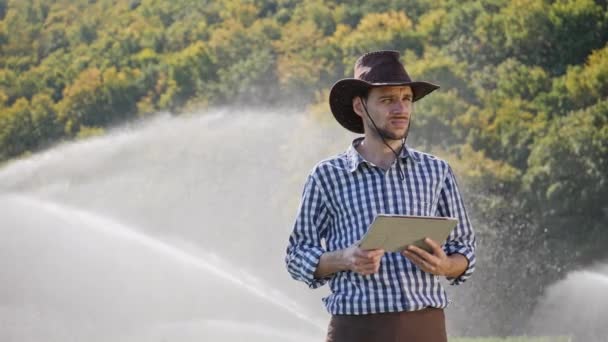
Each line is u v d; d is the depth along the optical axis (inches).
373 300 288.5
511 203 1750.7
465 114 1852.9
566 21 1947.6
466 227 307.3
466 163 1788.9
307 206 305.1
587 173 1723.7
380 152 303.0
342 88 306.8
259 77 2075.5
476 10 2027.6
